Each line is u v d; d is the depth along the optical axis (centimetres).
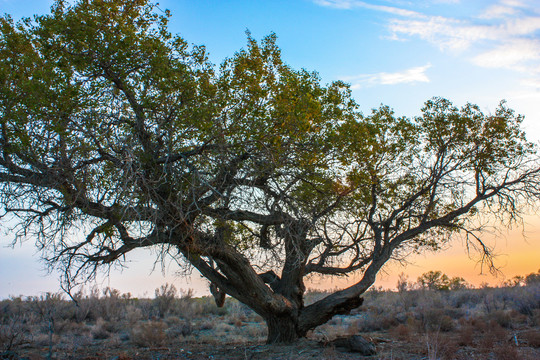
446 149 1416
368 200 1382
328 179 1150
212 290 1505
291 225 1098
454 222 1439
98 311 2445
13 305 2327
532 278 3500
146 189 866
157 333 1667
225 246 1138
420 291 2920
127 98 961
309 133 1058
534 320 1672
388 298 2998
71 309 2367
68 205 888
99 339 1834
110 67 931
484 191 1380
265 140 986
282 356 1104
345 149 1122
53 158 877
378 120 1391
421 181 1450
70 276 1008
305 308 1337
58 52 912
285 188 1094
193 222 997
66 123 873
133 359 1184
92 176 882
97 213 927
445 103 1438
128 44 907
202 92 966
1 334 1570
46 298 2248
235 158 977
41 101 834
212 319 2488
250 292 1235
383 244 1400
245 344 1416
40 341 1566
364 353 1081
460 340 1254
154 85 936
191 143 985
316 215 1173
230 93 1033
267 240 1269
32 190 891
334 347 1130
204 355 1202
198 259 1176
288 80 1024
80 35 897
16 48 1045
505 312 1905
